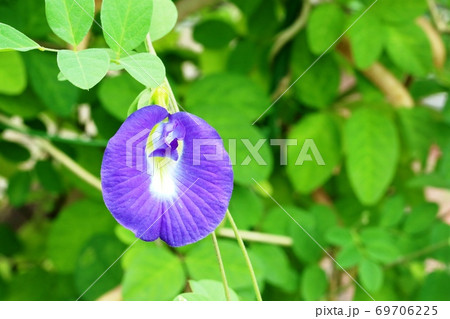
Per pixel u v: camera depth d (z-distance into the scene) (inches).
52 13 10.5
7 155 21.3
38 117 20.0
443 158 19.9
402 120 20.9
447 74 20.8
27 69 16.6
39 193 26.0
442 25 22.3
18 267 24.3
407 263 20.4
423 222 19.6
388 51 18.9
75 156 20.6
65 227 19.7
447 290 18.7
